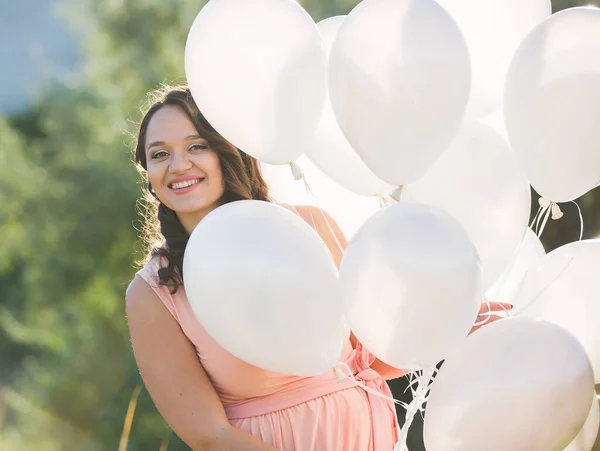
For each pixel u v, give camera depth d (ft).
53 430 30.12
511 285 7.84
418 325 6.02
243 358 6.49
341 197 8.06
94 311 31.45
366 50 6.16
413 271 5.94
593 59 6.32
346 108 6.29
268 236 6.34
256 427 7.30
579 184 6.63
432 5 6.26
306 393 7.38
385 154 6.30
